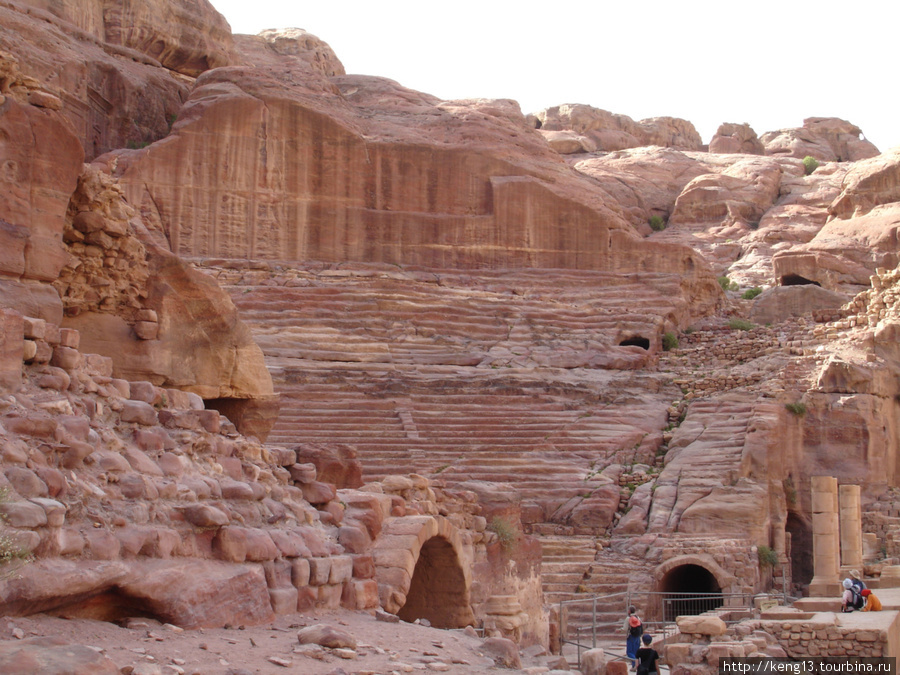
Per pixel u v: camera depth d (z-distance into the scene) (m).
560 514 33.62
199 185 52.22
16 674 7.20
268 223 53.22
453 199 56.94
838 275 60.00
